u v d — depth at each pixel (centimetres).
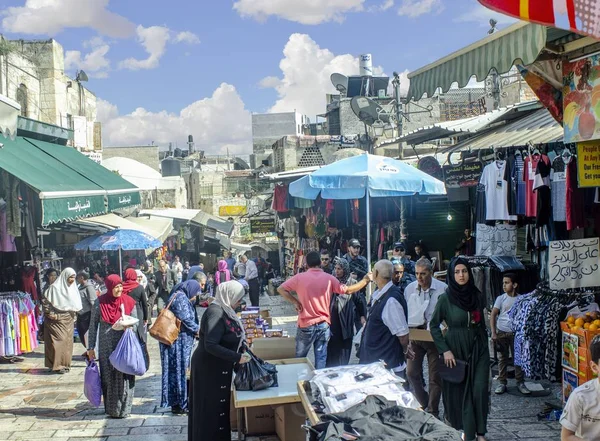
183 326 735
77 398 830
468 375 552
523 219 807
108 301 727
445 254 1355
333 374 479
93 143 2784
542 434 602
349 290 710
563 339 600
